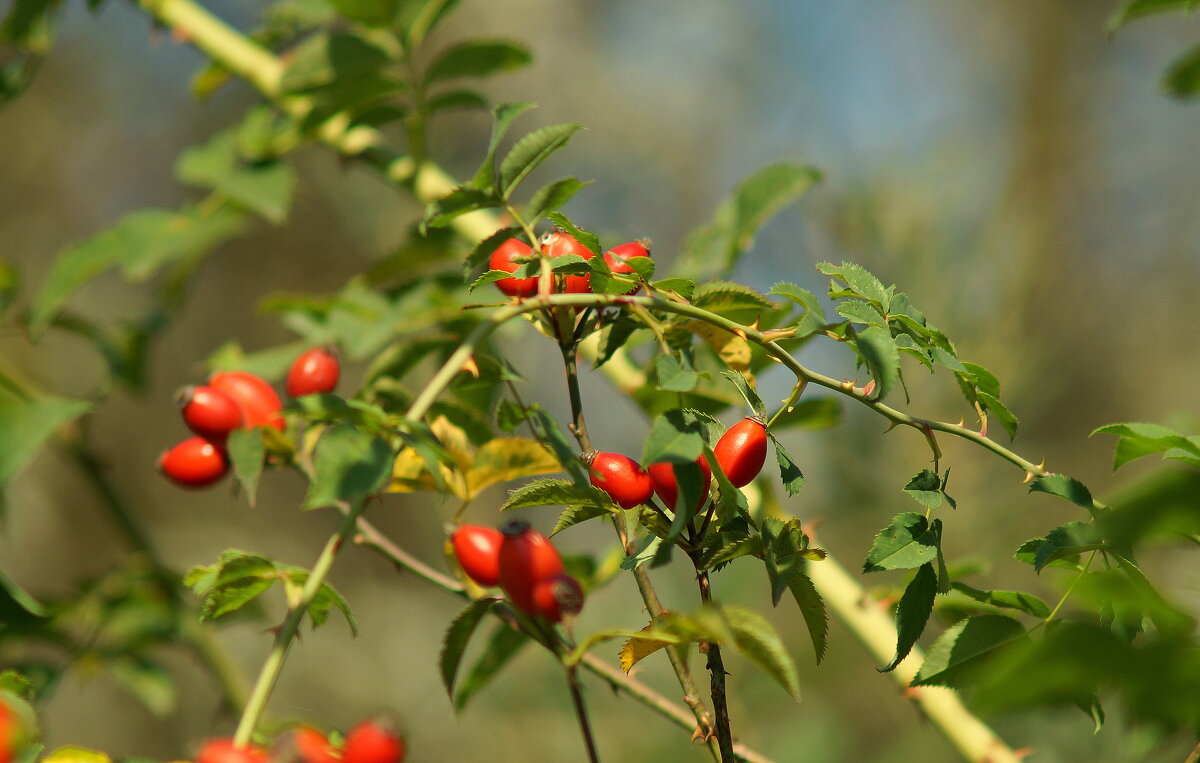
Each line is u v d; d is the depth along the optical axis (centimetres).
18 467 113
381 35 125
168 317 156
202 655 140
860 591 118
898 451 160
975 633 104
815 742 179
